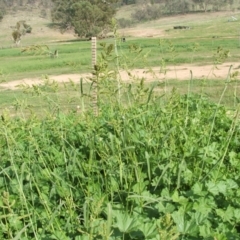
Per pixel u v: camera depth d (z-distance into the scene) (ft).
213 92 33.27
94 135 13.11
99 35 252.01
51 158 13.51
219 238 9.14
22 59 138.00
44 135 14.74
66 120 16.34
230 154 13.30
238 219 10.24
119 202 11.50
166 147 12.80
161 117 14.66
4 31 349.20
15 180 12.18
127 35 253.65
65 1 294.87
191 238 9.50
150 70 17.10
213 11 395.14
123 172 11.87
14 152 13.34
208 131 14.85
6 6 417.69
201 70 72.54
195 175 12.01
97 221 9.54
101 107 16.69
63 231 10.29
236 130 15.37
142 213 10.75
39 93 15.29
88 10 247.09
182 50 105.81
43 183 12.37
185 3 402.72
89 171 11.82
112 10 254.06
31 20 377.71
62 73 87.10
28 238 10.40
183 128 14.15
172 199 10.49
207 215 10.14
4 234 10.93
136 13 383.04
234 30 207.10
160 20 382.22
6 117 11.44
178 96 16.47
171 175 11.93
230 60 81.05
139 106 15.21
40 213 11.44
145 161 12.40
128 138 12.78
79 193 11.68
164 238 7.42
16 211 11.44
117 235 9.58
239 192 11.09
